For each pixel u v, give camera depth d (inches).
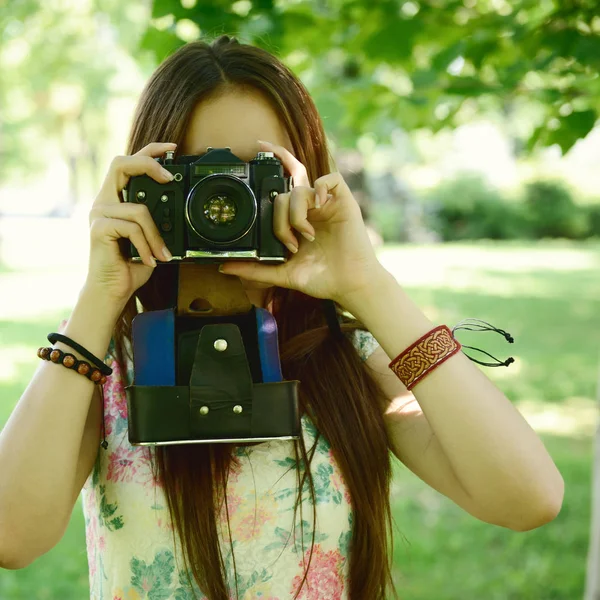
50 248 924.6
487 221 1082.1
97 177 1032.8
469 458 59.4
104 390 65.1
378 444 65.6
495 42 121.8
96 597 63.8
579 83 121.6
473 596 169.3
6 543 55.7
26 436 56.4
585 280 673.6
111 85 545.0
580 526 199.3
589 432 274.8
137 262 61.1
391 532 69.4
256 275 62.8
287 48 128.7
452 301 543.5
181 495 59.9
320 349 67.3
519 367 366.6
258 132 65.7
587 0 111.6
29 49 446.0
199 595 61.0
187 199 60.0
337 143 151.4
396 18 123.3
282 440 63.2
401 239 1067.3
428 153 1084.5
